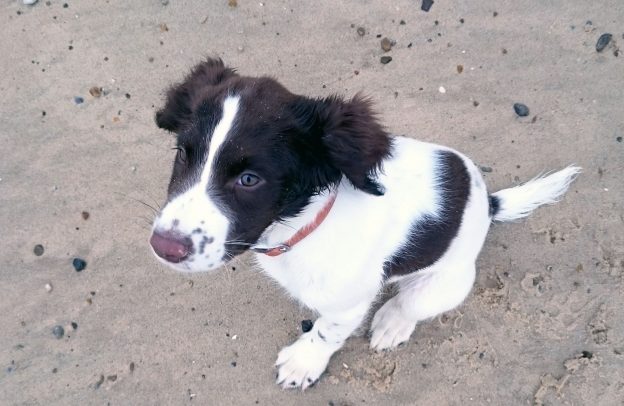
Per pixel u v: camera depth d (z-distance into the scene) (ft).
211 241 1.85
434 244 2.24
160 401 2.75
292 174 1.90
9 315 2.85
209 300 2.84
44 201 2.96
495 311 2.80
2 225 2.94
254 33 3.13
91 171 2.99
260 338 2.80
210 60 2.15
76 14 3.18
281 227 2.01
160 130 3.01
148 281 2.86
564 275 2.82
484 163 2.95
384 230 2.12
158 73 3.10
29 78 3.11
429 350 2.76
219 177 1.86
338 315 2.32
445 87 3.04
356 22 3.12
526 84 3.03
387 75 3.06
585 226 2.86
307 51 3.10
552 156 2.95
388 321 2.72
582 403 2.70
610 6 3.10
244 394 2.75
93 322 2.83
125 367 2.79
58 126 3.05
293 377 2.70
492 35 3.09
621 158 2.93
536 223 2.88
